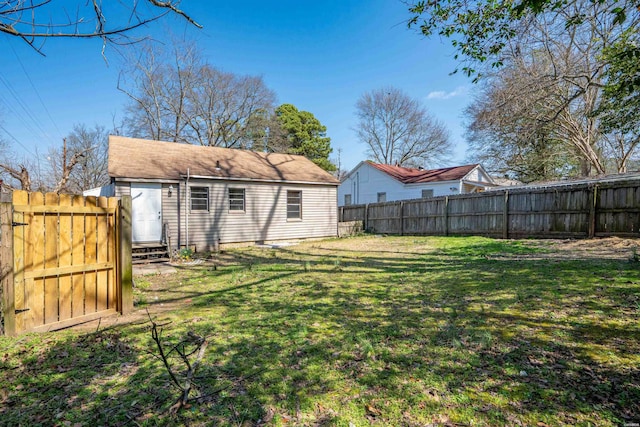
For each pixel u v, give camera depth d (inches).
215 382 97.4
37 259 138.8
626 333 114.3
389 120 1425.9
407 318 147.9
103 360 112.7
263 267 305.3
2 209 129.7
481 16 199.3
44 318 140.9
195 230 442.6
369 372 100.9
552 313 138.6
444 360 106.0
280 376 100.5
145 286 243.0
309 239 559.8
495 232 448.5
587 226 350.6
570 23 197.8
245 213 489.7
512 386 88.7
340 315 157.2
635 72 217.8
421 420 77.2
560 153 767.1
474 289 185.9
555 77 339.6
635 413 74.5
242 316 161.6
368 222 665.6
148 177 400.2
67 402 87.9
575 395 82.7
